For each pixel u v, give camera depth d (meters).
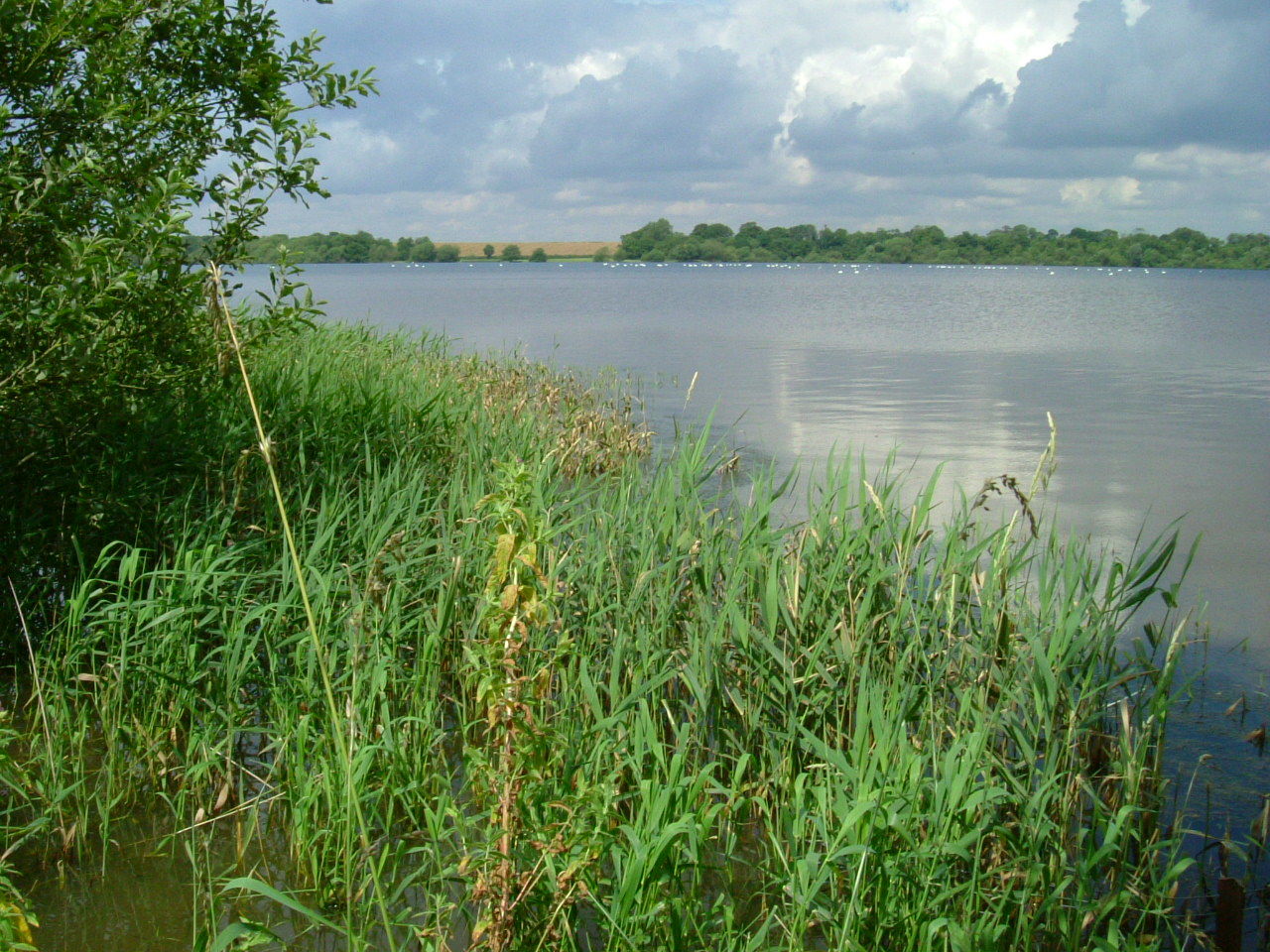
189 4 5.93
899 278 114.75
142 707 4.86
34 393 5.59
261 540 5.75
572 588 5.54
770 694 4.77
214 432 6.92
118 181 5.75
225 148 6.32
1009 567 5.42
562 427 11.34
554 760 3.52
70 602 4.87
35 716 4.83
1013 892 3.73
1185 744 5.19
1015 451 12.33
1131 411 15.73
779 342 27.89
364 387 9.23
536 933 3.25
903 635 5.29
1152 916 3.86
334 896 3.86
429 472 7.79
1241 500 9.98
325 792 4.06
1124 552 8.23
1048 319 39.50
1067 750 4.41
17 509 5.96
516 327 32.06
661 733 4.95
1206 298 63.09
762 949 3.48
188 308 5.93
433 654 5.05
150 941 3.59
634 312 41.88
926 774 4.33
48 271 5.07
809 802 4.20
